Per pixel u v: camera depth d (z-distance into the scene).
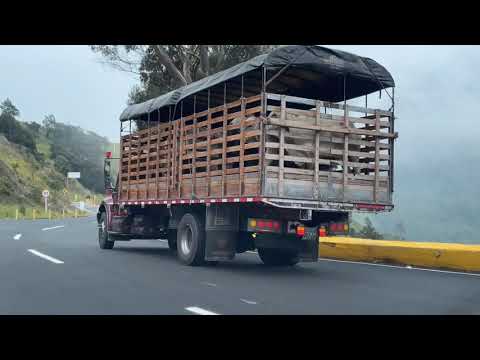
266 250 12.59
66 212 64.00
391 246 13.16
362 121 10.70
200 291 8.33
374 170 10.84
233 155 10.46
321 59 10.35
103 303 7.23
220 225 11.18
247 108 10.21
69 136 148.62
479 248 12.05
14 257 12.84
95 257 13.31
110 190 16.44
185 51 30.11
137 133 14.80
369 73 10.92
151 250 16.23
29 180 66.69
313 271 11.50
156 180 13.45
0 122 80.19
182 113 14.25
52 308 6.88
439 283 9.68
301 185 9.92
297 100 9.98
